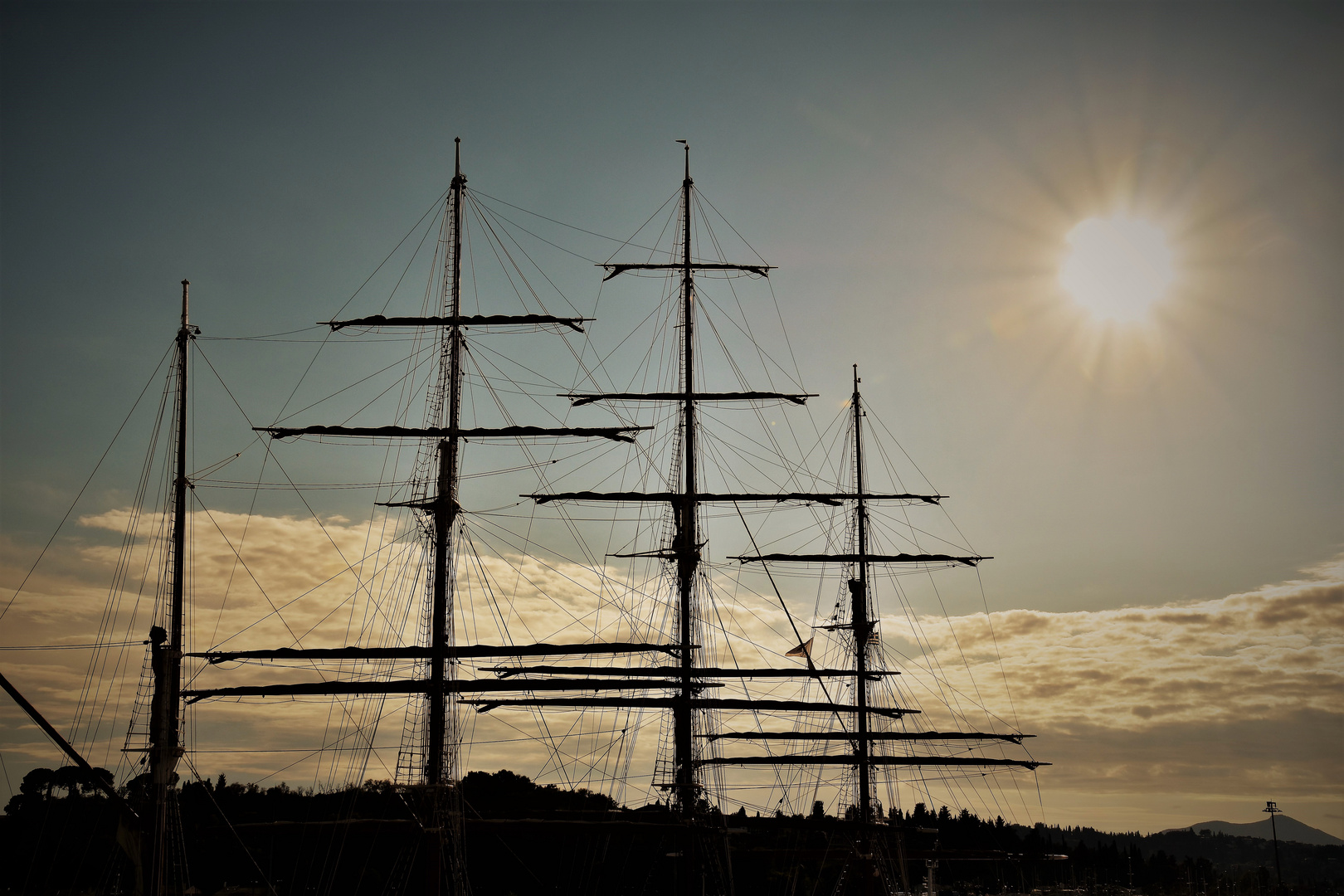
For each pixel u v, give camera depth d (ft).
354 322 277.23
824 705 311.88
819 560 370.12
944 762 367.86
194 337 234.99
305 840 298.56
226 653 258.78
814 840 385.09
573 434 279.08
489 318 279.49
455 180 284.00
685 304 319.88
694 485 311.68
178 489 226.38
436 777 261.24
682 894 302.66
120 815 210.59
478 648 274.57
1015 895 587.27
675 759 296.10
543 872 330.13
